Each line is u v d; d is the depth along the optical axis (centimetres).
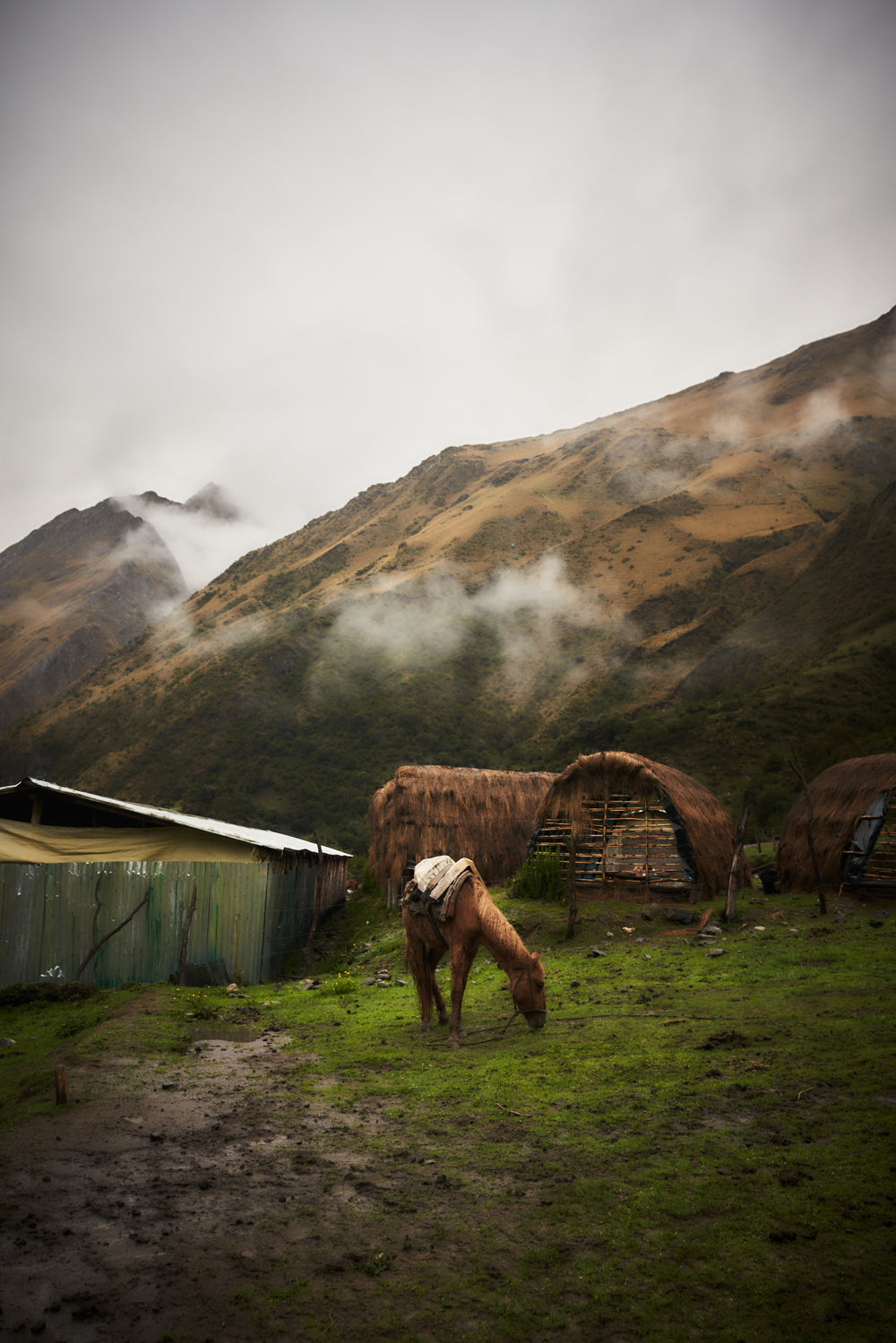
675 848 1734
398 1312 335
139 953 1360
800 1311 323
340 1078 688
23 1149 516
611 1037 760
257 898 1558
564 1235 396
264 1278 361
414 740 12475
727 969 1061
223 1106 613
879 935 1191
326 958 1778
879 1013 764
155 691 16938
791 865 1822
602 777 1781
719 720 6850
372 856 2300
